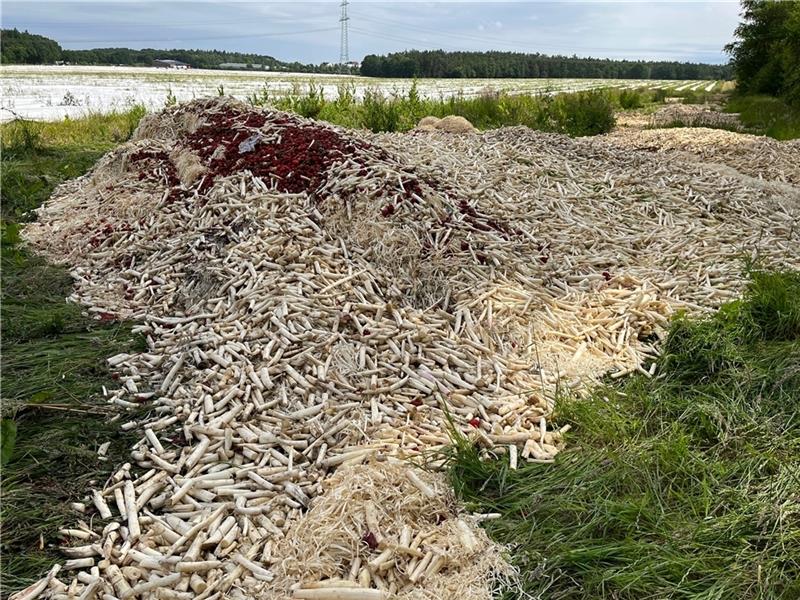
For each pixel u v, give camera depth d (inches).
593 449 127.7
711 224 262.4
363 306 169.2
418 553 101.0
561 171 297.3
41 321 175.2
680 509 110.6
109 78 1406.3
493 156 303.7
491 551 102.5
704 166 349.1
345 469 120.0
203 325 168.6
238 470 121.0
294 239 195.0
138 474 121.6
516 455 128.4
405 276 184.2
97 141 476.1
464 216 211.0
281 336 157.1
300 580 96.6
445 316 172.4
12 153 398.0
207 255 196.9
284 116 289.9
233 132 266.1
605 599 94.4
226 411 136.6
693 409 137.5
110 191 272.1
